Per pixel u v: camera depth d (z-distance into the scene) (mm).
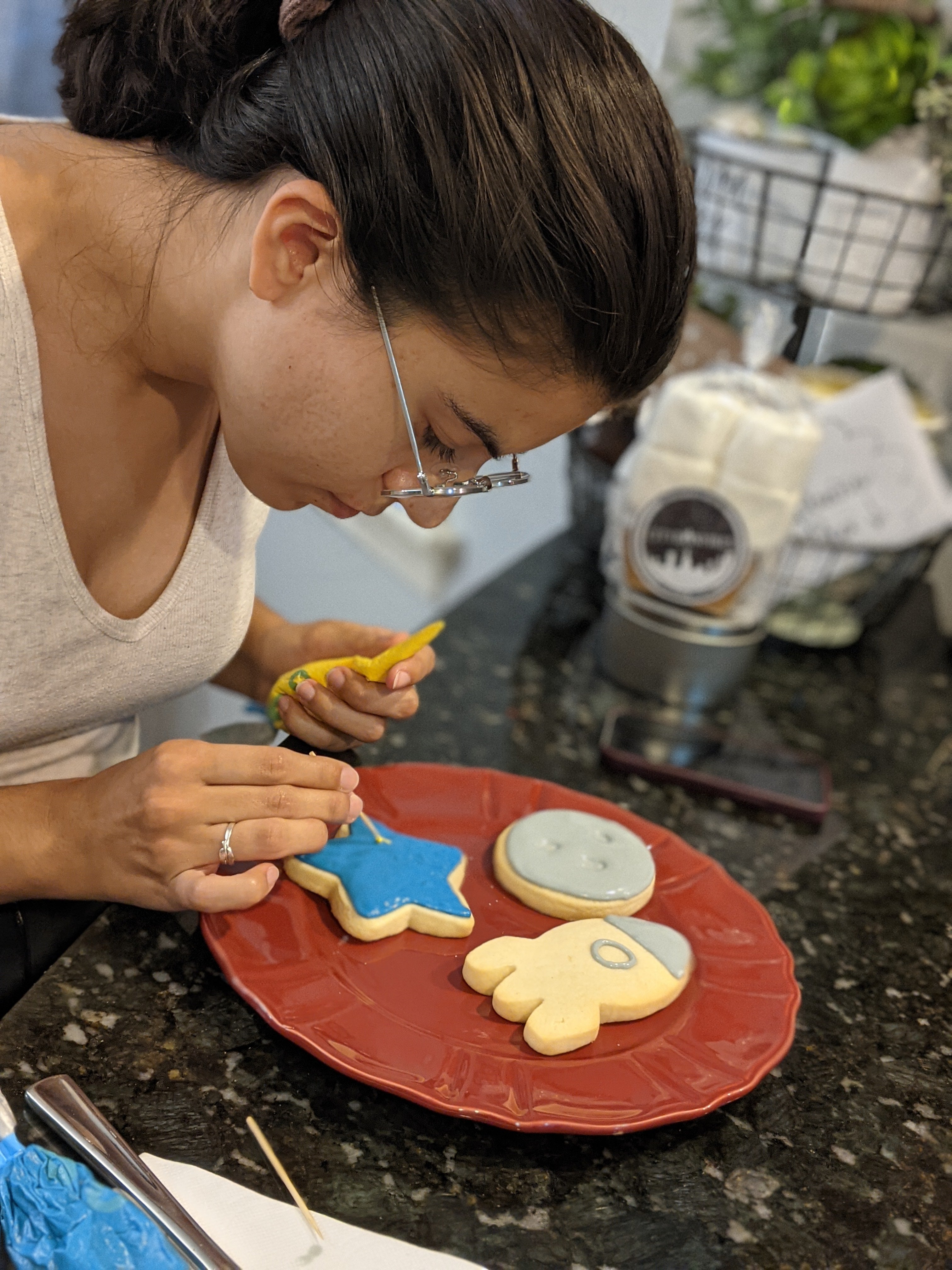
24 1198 503
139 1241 490
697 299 1243
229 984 704
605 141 565
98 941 733
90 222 709
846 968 846
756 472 1114
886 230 1140
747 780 1078
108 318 738
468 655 1273
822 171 1137
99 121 724
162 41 675
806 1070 730
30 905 749
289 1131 618
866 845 1029
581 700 1215
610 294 582
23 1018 663
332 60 594
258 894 709
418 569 2055
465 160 557
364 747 1040
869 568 1374
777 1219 613
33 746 894
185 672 923
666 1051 682
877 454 1276
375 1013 680
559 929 756
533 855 829
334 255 602
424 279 580
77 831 730
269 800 732
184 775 726
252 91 648
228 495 892
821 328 1281
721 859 967
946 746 1260
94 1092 620
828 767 1168
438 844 833
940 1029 793
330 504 726
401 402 635
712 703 1236
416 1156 616
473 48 561
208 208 670
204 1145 600
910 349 1595
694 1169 637
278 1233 552
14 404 705
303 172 612
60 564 768
